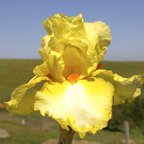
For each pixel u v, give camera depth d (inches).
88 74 13.0
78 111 11.4
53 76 12.8
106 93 12.1
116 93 13.0
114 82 12.8
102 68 13.8
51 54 12.6
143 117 125.8
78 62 13.3
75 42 13.2
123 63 355.9
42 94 11.9
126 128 89.2
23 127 107.0
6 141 90.8
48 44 13.1
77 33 13.4
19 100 12.2
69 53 13.2
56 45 13.2
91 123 11.2
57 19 13.4
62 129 12.4
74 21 13.4
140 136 120.3
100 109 11.6
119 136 115.5
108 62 362.3
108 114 11.5
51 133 102.9
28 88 12.2
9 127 103.7
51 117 11.3
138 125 126.2
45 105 11.6
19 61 360.5
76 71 13.3
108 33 13.8
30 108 12.4
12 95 12.1
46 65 12.8
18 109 12.4
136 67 334.3
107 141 104.8
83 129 11.1
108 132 121.0
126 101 13.2
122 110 127.5
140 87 12.8
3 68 319.6
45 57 13.0
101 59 13.6
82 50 13.2
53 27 13.4
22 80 281.9
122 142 105.9
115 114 127.4
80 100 11.8
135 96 12.9
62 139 12.3
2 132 96.0
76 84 12.5
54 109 11.5
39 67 12.8
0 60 364.8
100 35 13.8
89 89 12.3
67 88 12.3
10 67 326.0
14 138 93.6
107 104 11.7
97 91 12.2
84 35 13.4
